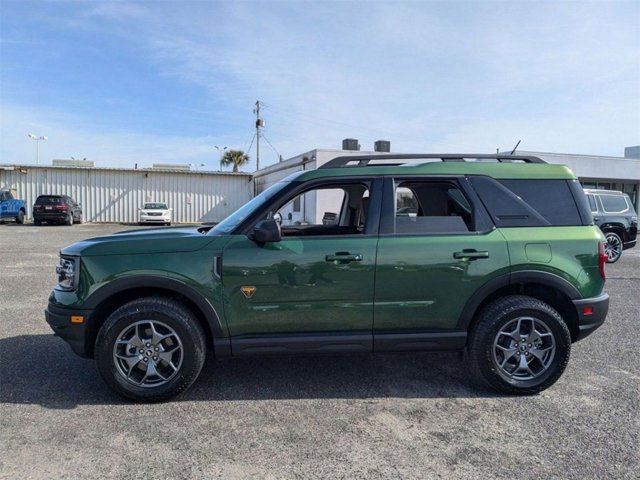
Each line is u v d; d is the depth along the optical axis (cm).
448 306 396
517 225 408
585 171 2614
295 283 382
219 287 378
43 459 295
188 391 403
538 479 278
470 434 332
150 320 373
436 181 411
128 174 3297
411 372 453
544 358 402
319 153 2147
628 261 1323
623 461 297
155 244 384
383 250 389
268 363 474
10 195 2847
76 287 377
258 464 292
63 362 465
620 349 521
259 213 396
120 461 294
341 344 391
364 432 334
